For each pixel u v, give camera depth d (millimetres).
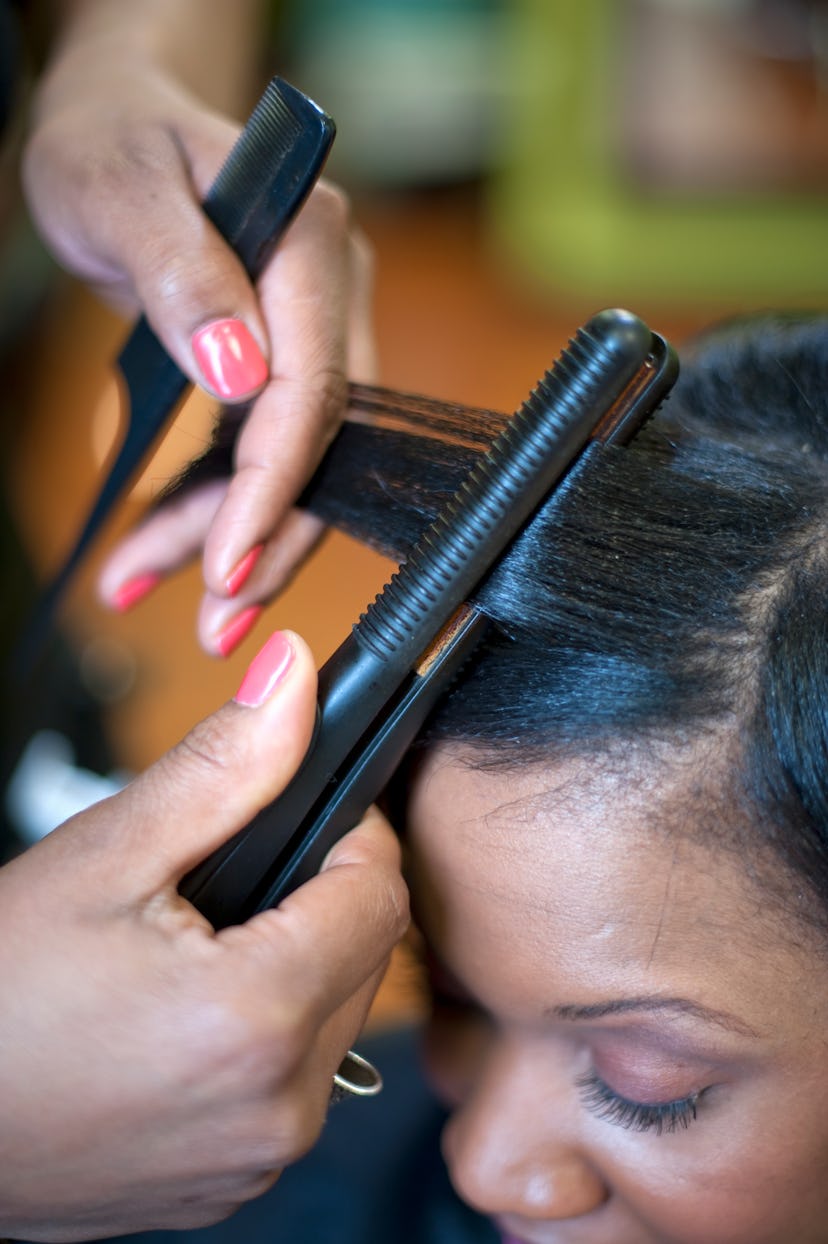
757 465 487
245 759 449
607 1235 557
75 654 1152
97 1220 500
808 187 1845
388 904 470
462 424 499
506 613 451
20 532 1069
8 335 1830
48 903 450
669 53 1955
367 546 531
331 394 537
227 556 526
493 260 2051
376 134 2189
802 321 646
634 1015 482
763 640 461
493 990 510
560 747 472
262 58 2150
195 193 583
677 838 468
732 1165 502
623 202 1863
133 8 784
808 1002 479
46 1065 443
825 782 453
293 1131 460
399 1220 759
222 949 441
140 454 598
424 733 494
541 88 1990
